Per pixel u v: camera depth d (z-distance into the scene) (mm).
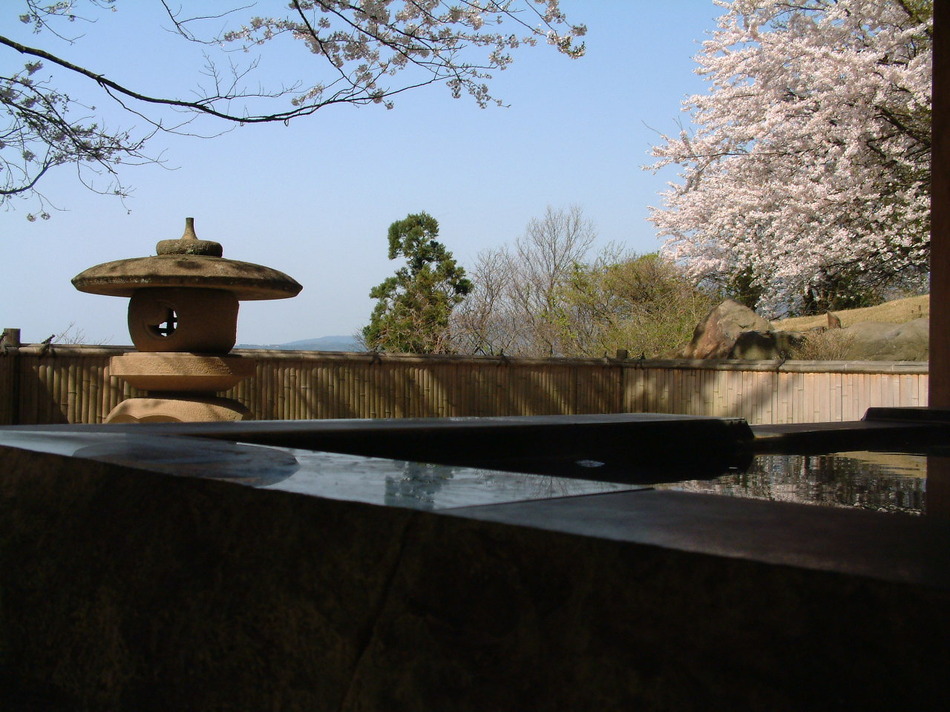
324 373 6738
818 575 525
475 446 1708
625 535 623
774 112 10461
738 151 11648
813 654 521
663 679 573
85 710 979
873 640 501
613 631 602
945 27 2926
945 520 678
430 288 13750
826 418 7605
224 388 4504
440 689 679
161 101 3904
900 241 9906
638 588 597
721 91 11164
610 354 12062
